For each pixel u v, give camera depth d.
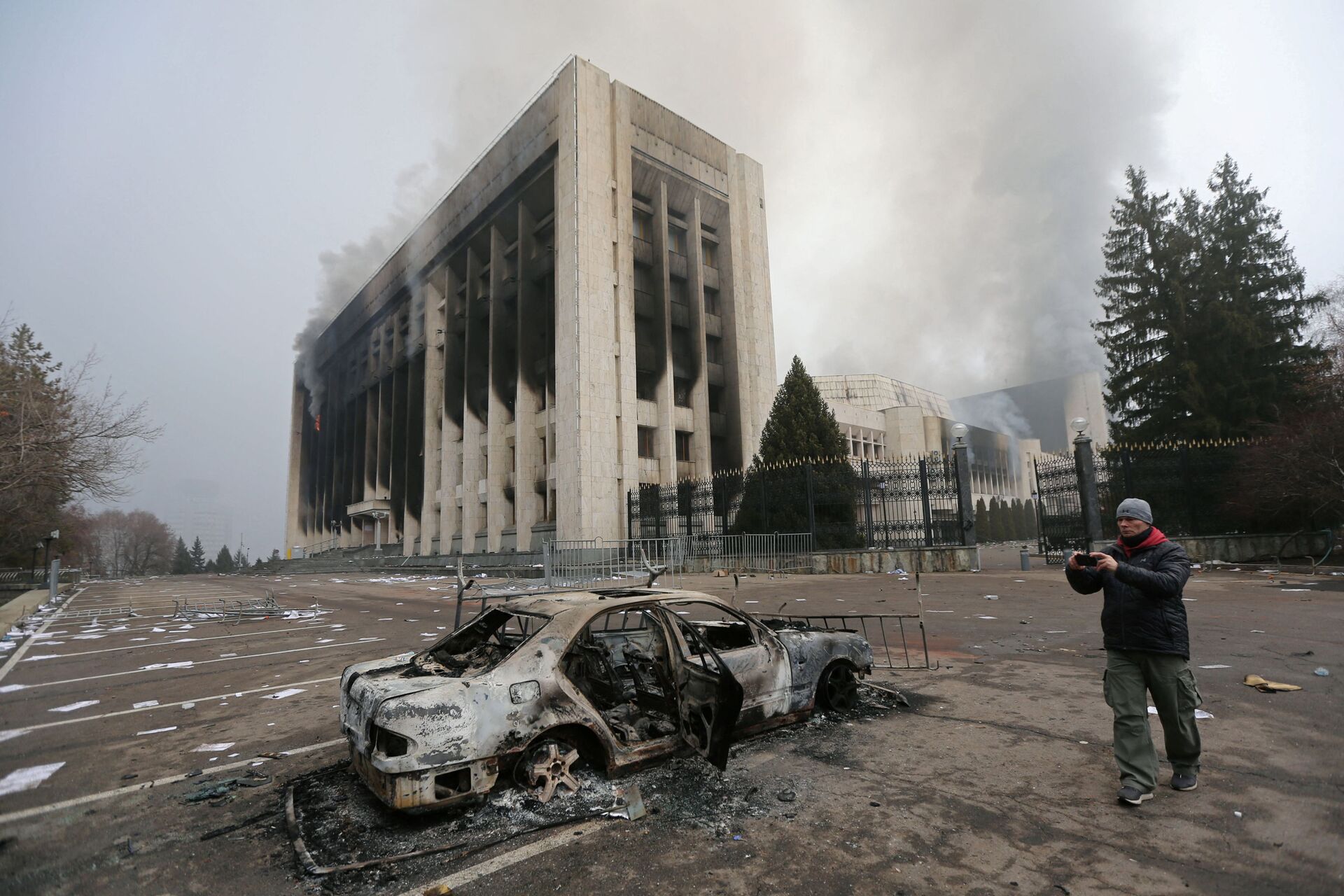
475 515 41.81
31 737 6.38
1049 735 5.19
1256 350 26.97
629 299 35.09
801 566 23.80
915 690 6.80
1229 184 29.73
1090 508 21.89
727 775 4.55
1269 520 22.30
